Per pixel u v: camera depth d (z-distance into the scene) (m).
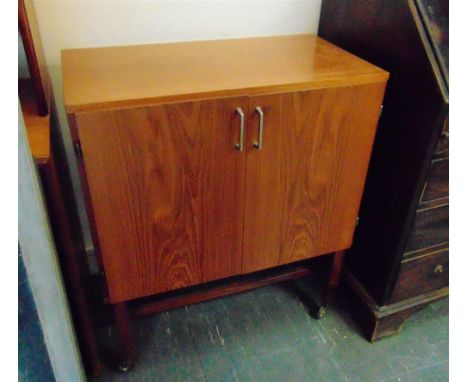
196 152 1.01
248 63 1.12
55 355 0.91
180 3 1.29
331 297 1.54
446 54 1.05
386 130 1.23
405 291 1.39
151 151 0.97
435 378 1.35
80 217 1.54
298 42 1.31
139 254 1.11
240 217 1.16
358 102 1.09
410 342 1.46
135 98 0.90
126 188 1.00
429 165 1.13
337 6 1.32
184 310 1.54
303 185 1.17
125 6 1.25
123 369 1.33
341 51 1.23
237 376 1.34
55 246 1.00
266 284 1.47
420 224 1.25
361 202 1.40
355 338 1.46
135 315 1.33
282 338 1.46
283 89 1.00
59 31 1.24
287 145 1.08
